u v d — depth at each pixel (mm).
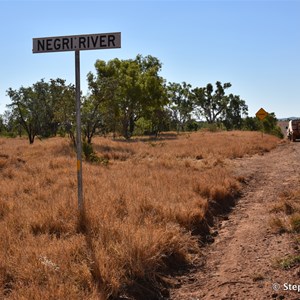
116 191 9000
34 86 39125
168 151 24438
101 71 55719
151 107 58719
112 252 5238
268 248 6445
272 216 8477
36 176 12141
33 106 37656
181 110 88000
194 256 6230
